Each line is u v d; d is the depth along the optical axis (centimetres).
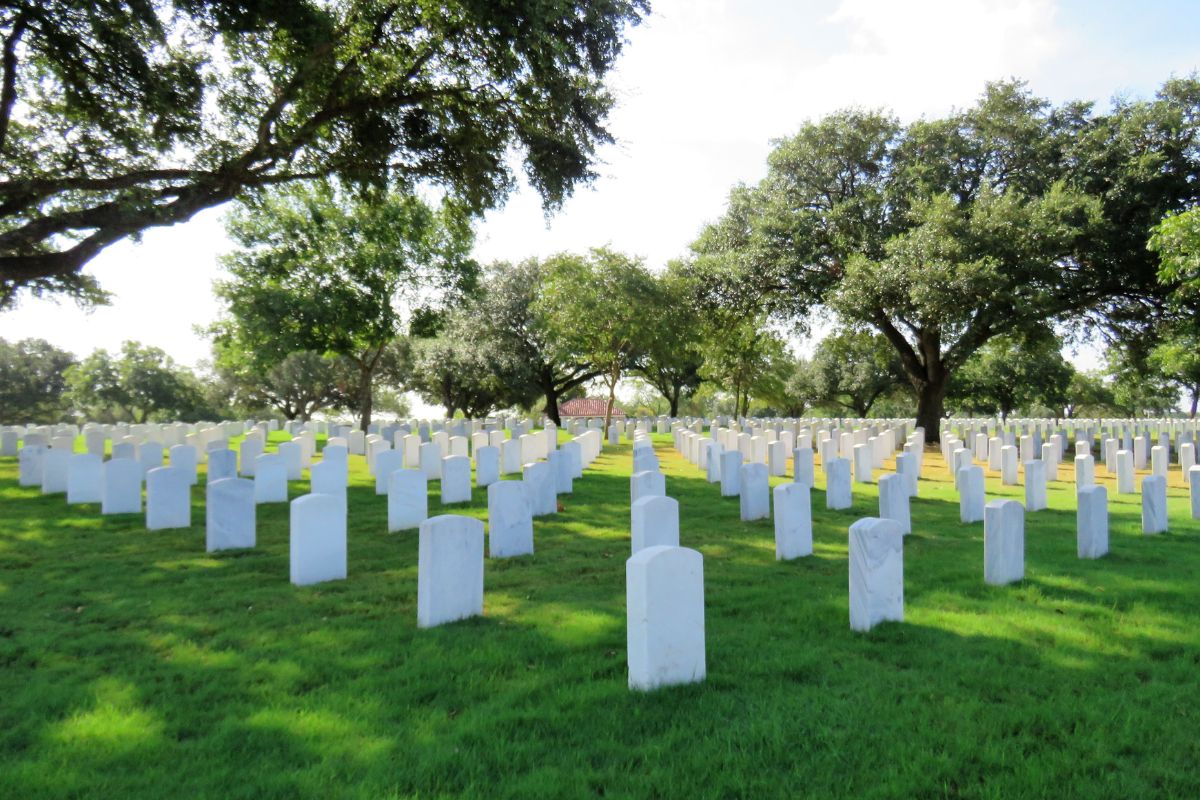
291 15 1113
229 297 2705
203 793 324
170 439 2217
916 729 388
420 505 1002
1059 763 350
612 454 2300
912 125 2817
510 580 731
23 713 413
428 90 1431
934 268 2222
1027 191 2542
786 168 2925
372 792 323
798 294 2859
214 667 485
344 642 535
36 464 1427
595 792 328
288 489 1391
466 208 1733
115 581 717
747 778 338
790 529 830
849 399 6731
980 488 1081
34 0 1052
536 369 4444
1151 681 455
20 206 1191
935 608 621
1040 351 2783
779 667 480
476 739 377
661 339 2844
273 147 1317
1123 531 1002
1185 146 2342
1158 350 2488
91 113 1211
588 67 1426
